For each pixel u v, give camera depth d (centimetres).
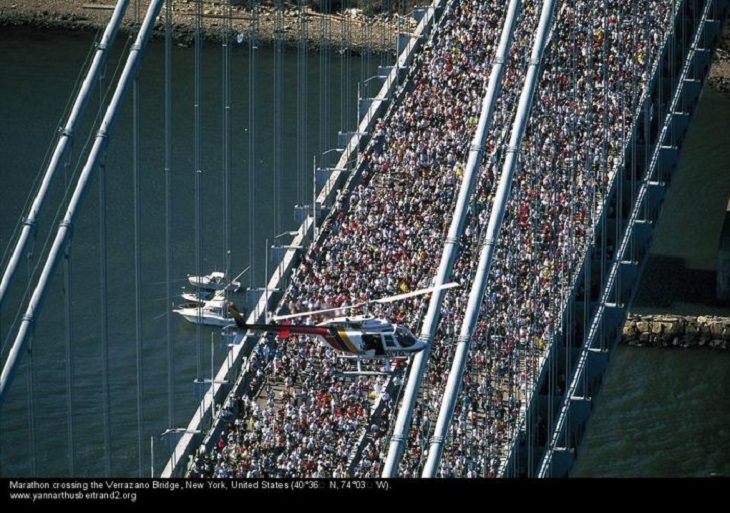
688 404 19275
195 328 19538
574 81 18538
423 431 14338
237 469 14400
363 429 14938
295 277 17050
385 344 12306
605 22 18862
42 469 16600
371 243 17375
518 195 17100
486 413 15075
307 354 15800
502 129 18012
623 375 19962
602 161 18138
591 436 18262
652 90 19638
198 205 16838
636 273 18150
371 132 19938
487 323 15788
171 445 15050
